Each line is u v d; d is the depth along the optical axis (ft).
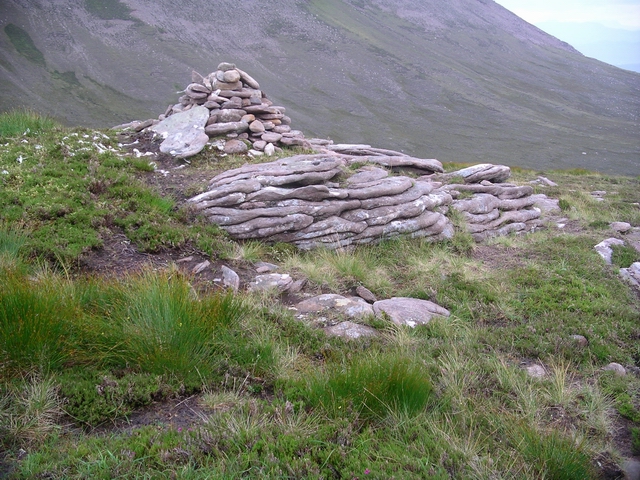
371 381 14.85
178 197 29.89
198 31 392.68
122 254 22.97
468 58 497.87
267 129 41.11
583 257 29.96
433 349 19.19
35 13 357.82
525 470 12.88
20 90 257.34
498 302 23.95
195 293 18.45
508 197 38.70
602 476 13.91
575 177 64.28
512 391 16.97
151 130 39.09
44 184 26.58
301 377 15.98
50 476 10.91
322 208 28.17
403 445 13.24
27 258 20.03
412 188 32.30
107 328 15.47
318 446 12.75
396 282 25.96
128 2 405.39
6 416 12.30
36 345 13.93
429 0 621.72
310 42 421.59
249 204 27.86
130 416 13.60
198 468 11.68
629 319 23.26
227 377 15.30
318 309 21.67
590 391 17.13
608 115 399.24
